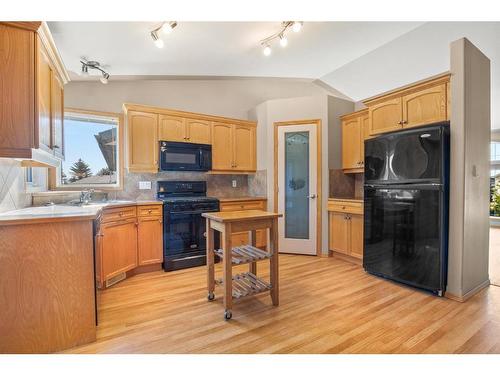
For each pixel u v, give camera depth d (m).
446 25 2.74
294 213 4.06
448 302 2.32
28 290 1.63
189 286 2.79
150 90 3.95
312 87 4.77
